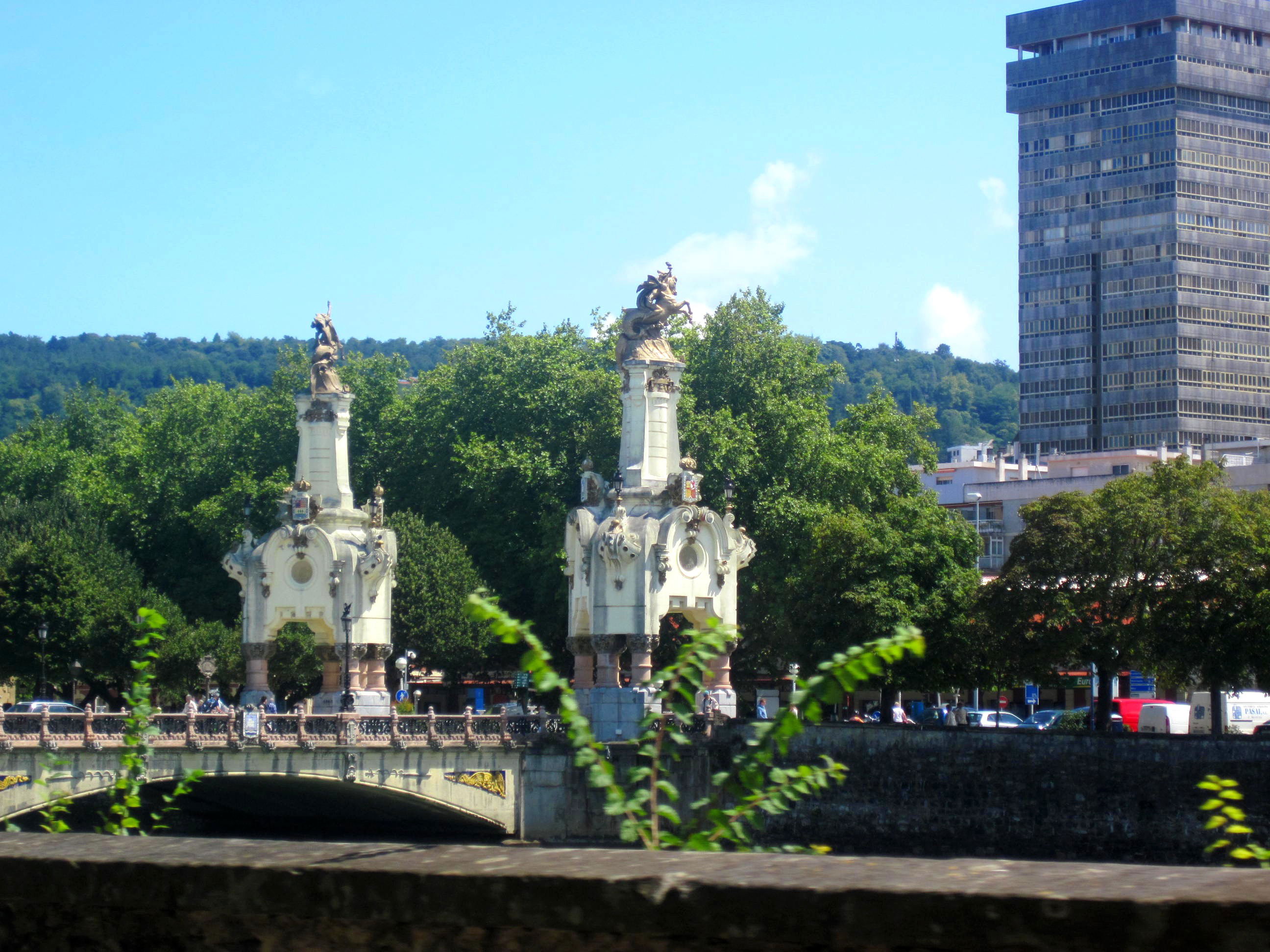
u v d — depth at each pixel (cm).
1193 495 8231
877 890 841
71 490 13912
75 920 1052
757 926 865
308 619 7788
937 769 7675
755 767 1403
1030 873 852
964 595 8819
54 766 2136
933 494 9431
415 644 10319
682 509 7569
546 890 910
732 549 7712
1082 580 8188
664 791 1480
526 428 11406
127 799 2033
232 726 6819
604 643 7412
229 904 986
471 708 8831
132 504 12988
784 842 7819
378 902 949
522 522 10906
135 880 1009
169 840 1084
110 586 10725
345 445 8081
